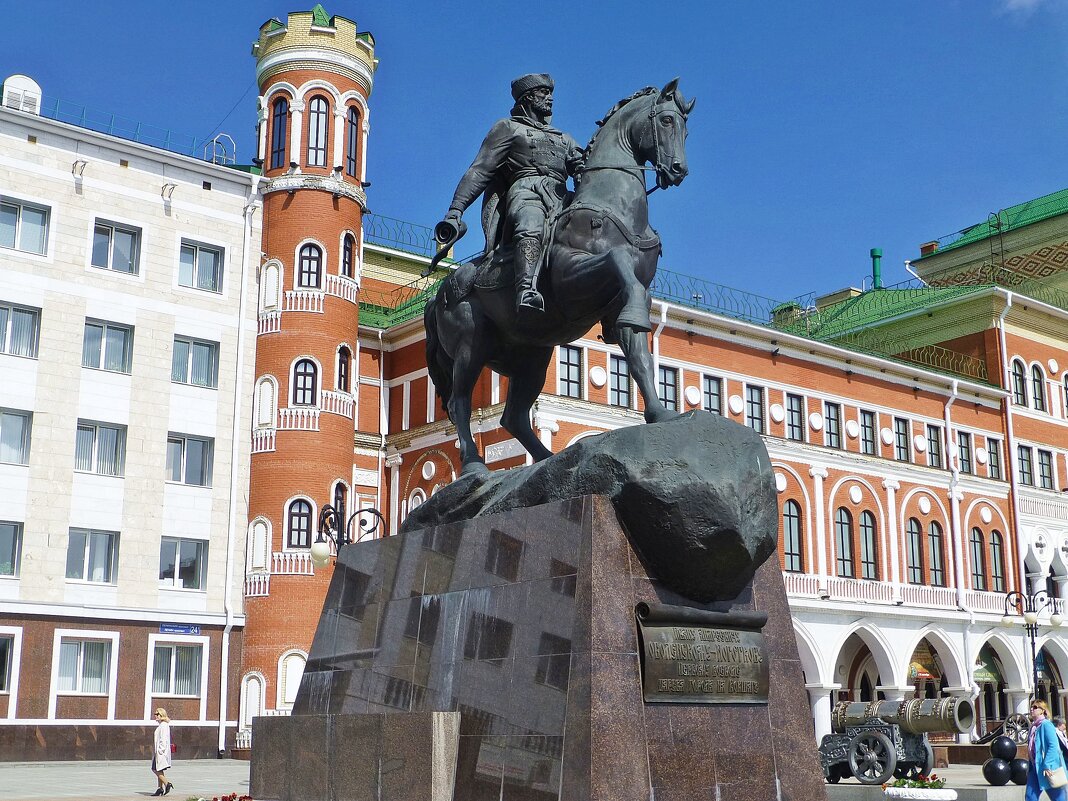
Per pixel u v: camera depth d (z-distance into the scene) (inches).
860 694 1688.0
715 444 324.2
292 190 1470.2
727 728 321.1
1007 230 2065.7
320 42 1508.4
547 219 377.1
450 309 410.9
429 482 1509.6
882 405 1676.9
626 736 301.9
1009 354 1857.8
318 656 413.1
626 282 338.0
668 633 316.2
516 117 408.2
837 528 1577.3
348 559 414.3
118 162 1333.7
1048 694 1813.5
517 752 317.1
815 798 332.2
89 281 1291.8
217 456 1349.7
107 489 1268.5
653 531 316.2
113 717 1222.9
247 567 1384.1
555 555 323.6
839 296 2229.3
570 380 1364.4
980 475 1781.5
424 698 356.5
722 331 1505.9
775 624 343.6
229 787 813.9
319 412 1428.4
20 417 1237.7
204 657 1299.2
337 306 1467.8
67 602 1219.2
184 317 1353.3
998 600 1739.7
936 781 690.8
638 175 374.6
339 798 363.9
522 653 325.1
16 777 940.6
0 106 1251.2
